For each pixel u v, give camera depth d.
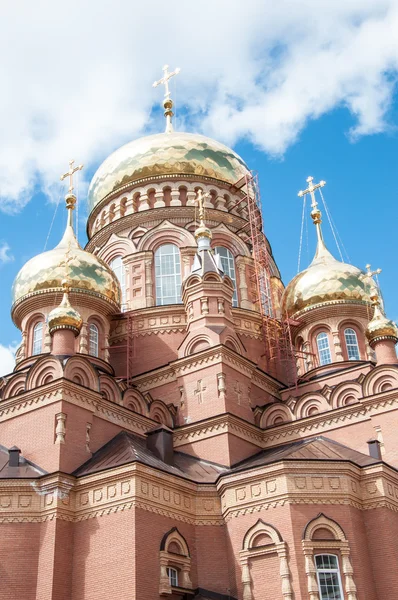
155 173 45.97
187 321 36.94
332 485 26.84
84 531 26.58
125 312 39.69
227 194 46.69
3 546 25.98
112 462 27.94
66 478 27.23
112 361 38.75
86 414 29.72
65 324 31.81
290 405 34.78
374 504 27.20
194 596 26.78
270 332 40.53
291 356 40.22
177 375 34.88
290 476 26.83
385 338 34.28
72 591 25.80
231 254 43.62
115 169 47.34
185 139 47.47
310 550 25.47
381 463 27.62
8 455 29.06
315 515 26.20
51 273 36.88
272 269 47.12
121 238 43.84
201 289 36.16
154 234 43.06
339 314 39.91
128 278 41.91
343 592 25.11
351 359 39.25
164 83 53.31
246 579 26.22
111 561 25.47
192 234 43.00
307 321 40.41
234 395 33.50
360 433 31.83
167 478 27.77
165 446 30.83
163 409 33.84
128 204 45.91
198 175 46.00
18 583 25.50
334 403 33.78
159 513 26.92
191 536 28.12
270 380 37.97
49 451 28.19
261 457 31.70
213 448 31.92
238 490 27.95
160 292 41.62
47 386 29.33
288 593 24.83
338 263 42.09
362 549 26.27
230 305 36.56
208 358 34.00
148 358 38.31
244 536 26.97
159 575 25.86
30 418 29.55
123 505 26.09
